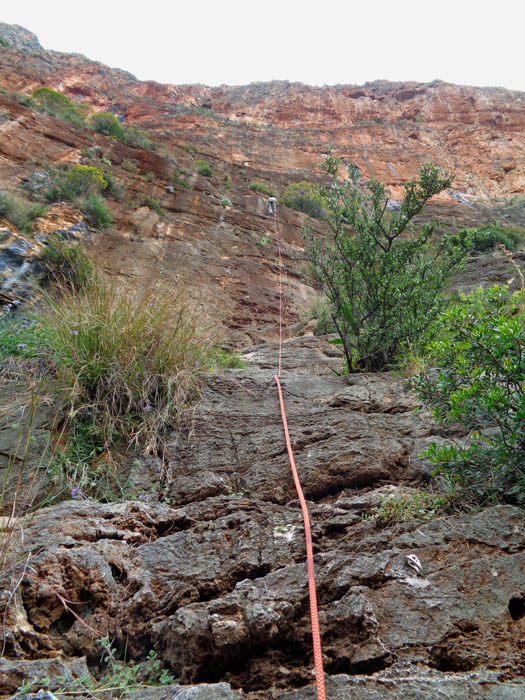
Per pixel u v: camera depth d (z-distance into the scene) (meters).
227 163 33.41
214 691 1.54
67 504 2.65
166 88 62.91
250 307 14.16
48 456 3.13
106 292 4.11
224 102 62.88
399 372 4.54
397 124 55.66
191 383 4.06
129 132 27.31
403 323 4.91
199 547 2.34
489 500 2.49
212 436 3.52
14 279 9.01
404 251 5.22
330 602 1.94
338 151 47.00
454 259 5.11
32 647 1.80
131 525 2.52
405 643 1.70
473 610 1.79
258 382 4.40
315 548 2.30
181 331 4.21
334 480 2.98
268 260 17.92
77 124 23.95
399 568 2.01
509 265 11.80
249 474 3.10
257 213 21.91
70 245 12.09
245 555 2.25
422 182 5.13
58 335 3.88
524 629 1.71
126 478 3.12
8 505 2.78
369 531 2.40
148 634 1.92
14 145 17.39
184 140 42.41
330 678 1.59
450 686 1.50
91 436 3.36
